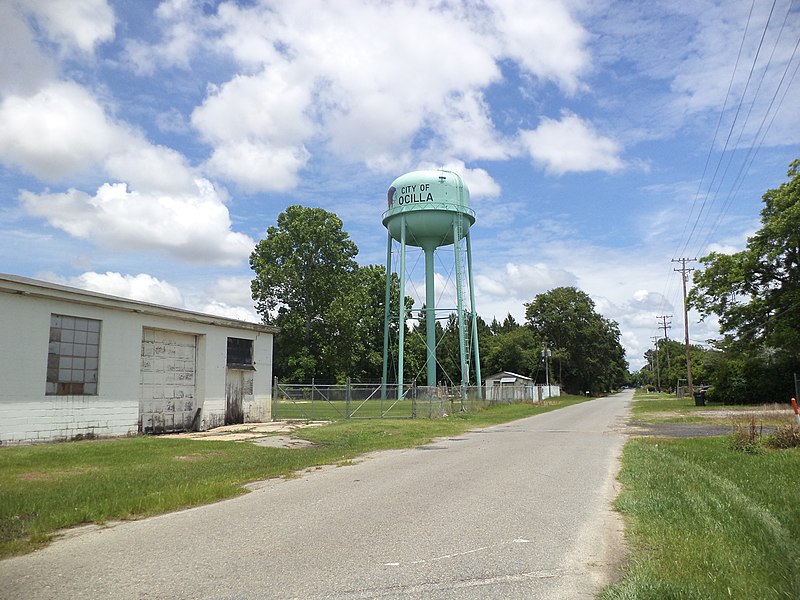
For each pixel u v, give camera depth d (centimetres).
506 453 1573
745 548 636
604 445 1778
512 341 8612
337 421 2719
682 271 5919
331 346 5631
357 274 6191
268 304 5778
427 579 557
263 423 2608
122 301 1895
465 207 4150
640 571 552
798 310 3862
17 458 1342
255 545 681
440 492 1000
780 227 3738
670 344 13725
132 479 1138
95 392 1819
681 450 1569
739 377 4416
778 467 1216
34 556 654
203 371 2308
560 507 877
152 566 607
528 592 523
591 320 9112
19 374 1598
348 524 777
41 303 1662
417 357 6706
